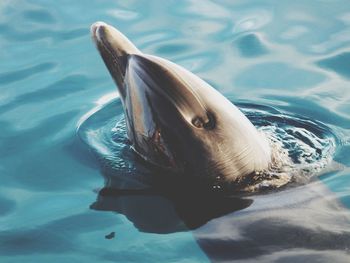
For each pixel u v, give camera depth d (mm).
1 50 12547
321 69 11328
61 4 14289
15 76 11594
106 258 7395
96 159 9141
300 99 10523
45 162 9258
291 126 9758
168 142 8141
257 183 8273
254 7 13609
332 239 7266
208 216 7914
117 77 8492
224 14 13383
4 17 13891
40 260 7453
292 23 12875
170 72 7906
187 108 7902
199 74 11344
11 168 9195
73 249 7590
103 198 8414
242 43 12266
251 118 9977
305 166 8719
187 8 13734
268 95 10680
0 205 8469
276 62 11602
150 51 12094
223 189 8227
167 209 8094
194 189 8305
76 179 8820
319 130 9664
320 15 13125
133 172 8711
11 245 7730
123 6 14000
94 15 13680
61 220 8094
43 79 11430
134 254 7426
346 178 8500
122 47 8453
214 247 7434
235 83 11055
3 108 10625
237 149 8117
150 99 7961
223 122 8008
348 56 11633
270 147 8836
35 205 8422
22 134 9922
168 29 12898
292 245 7285
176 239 7609
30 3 14453
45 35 13023
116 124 9914
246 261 7188
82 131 9852
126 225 7906
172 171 8406
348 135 9562
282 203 7957
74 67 11773
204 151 8039
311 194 8117
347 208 7859
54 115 10336
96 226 7938
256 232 7555
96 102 10625
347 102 10391
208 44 12297
